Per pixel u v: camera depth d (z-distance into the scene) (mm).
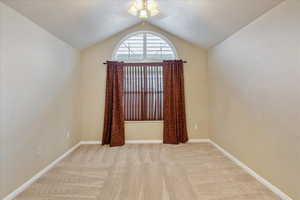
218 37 3432
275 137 2088
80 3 2514
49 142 2840
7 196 1975
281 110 1988
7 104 1988
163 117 4258
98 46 4281
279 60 2012
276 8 2045
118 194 2082
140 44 4402
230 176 2518
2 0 1896
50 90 2889
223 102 3504
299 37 1760
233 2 2324
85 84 4238
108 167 2859
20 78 2193
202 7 2742
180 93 4254
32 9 2199
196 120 4344
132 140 4273
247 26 2635
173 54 4410
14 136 2088
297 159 1794
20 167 2178
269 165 2193
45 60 2752
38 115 2559
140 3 2740
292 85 1842
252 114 2541
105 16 3229
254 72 2479
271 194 2061
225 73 3400
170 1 2928
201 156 3344
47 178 2496
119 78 4176
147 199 1977
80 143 4180
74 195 2068
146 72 4293
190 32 3793
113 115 4078
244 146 2756
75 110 3895
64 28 2959
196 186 2248
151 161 3105
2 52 1926
